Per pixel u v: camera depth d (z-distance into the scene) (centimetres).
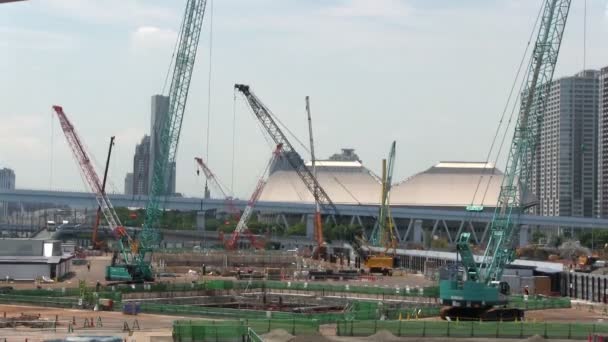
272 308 14950
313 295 17250
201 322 10150
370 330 10525
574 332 10675
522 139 15300
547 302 14975
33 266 19550
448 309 13062
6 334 10012
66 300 13525
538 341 10112
